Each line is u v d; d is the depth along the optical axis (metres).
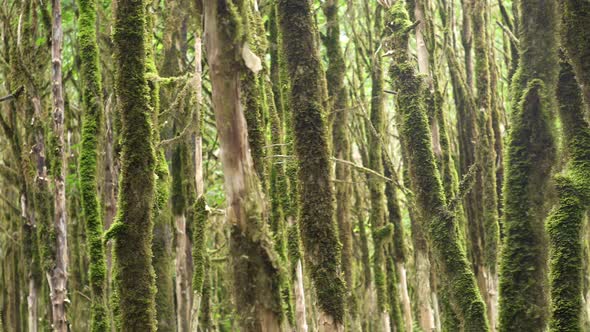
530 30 4.89
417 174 6.93
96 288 6.72
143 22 5.50
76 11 11.05
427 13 8.30
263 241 4.48
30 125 8.45
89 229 6.76
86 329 10.91
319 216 5.00
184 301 9.81
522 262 4.80
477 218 9.47
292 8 5.09
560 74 4.79
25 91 8.37
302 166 5.04
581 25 4.50
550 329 4.56
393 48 7.46
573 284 4.49
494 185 9.16
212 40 4.50
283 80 7.51
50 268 7.37
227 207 4.53
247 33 4.54
